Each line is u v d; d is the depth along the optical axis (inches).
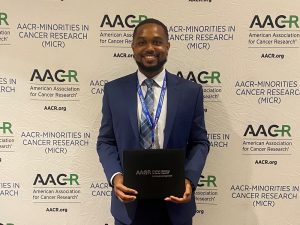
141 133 60.9
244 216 76.0
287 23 71.1
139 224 61.7
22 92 73.9
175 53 72.5
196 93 62.6
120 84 63.7
